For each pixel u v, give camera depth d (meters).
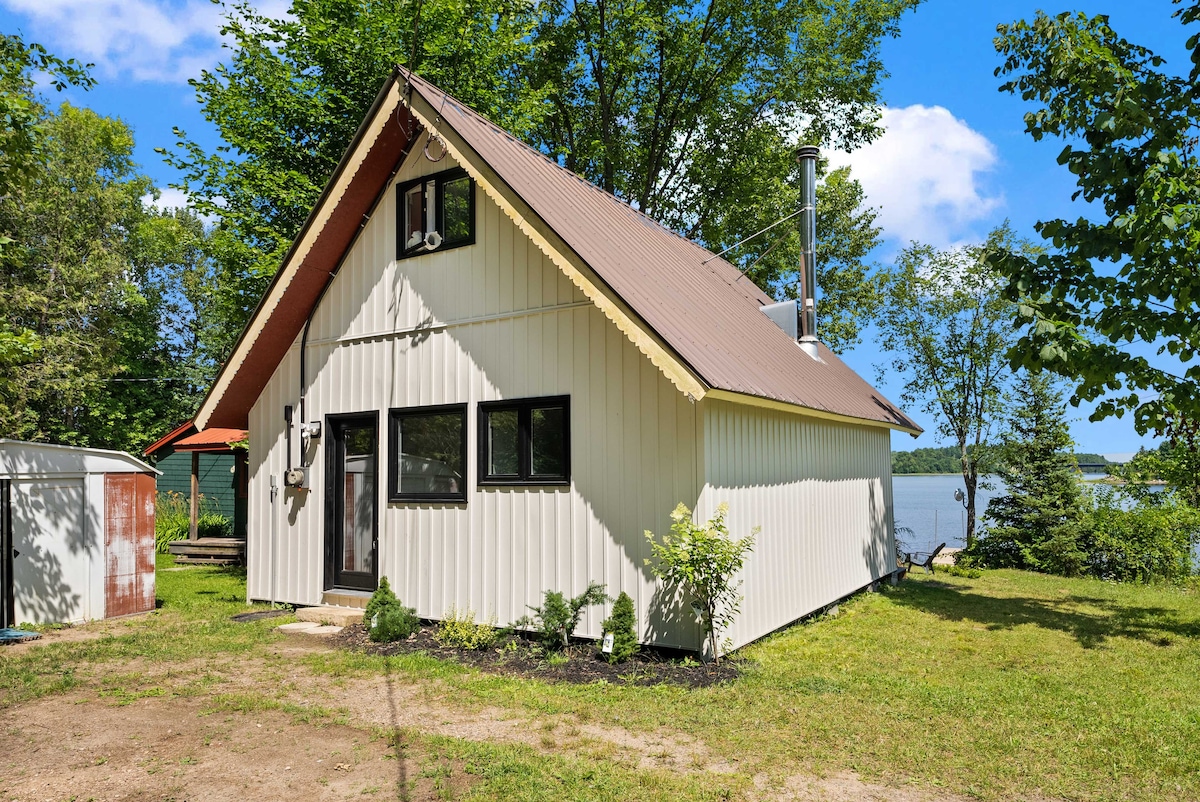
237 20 17.64
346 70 17.41
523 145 11.35
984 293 21.14
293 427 11.77
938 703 6.78
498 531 9.48
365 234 11.16
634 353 8.51
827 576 11.83
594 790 4.88
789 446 10.42
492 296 9.74
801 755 5.52
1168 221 8.32
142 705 6.73
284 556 11.76
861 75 24.64
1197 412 9.09
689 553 7.52
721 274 14.62
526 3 20.38
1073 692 7.27
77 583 10.63
